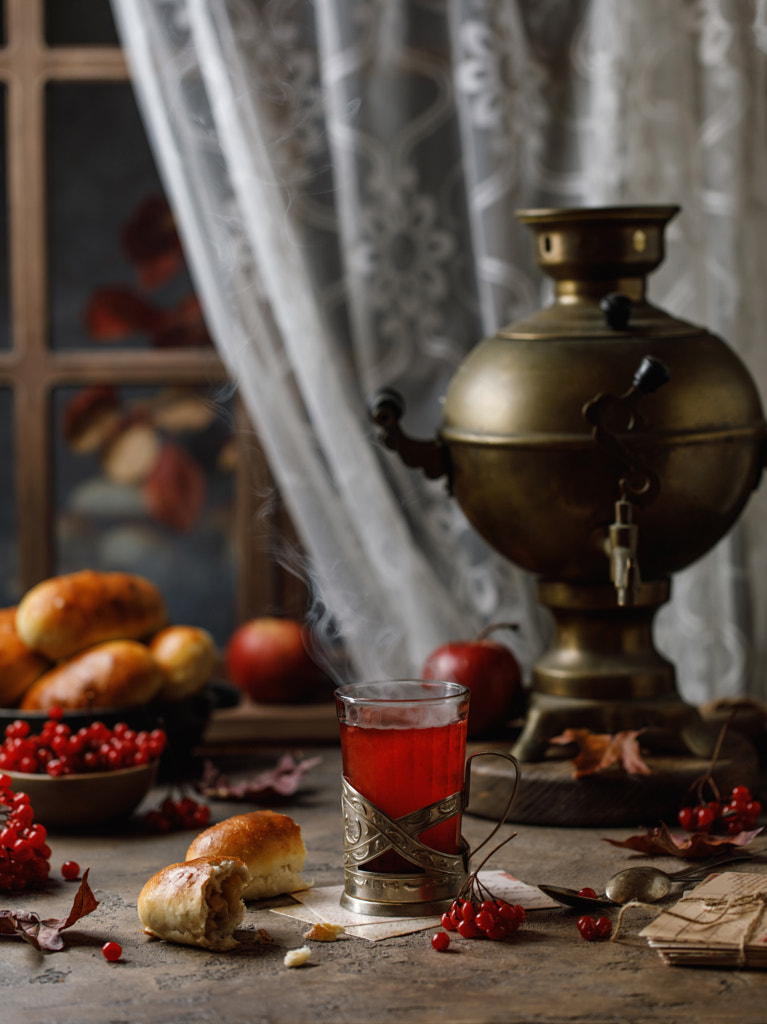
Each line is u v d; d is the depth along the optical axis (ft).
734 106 5.72
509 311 5.76
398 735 4.33
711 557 5.83
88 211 6.40
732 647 5.91
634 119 5.72
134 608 5.29
